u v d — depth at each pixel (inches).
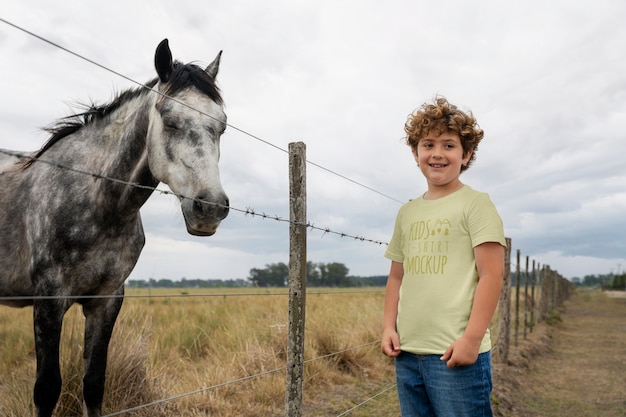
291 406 88.7
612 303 1273.4
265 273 3228.3
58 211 108.5
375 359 242.2
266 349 212.8
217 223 94.7
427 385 66.7
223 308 377.1
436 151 70.3
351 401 183.5
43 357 104.8
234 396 171.9
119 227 113.8
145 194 115.4
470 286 65.8
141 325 196.1
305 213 90.2
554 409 212.2
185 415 149.9
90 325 120.0
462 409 63.2
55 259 107.9
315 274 3484.3
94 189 110.8
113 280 116.4
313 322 253.0
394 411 176.1
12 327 234.7
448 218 68.6
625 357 354.6
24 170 120.3
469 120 70.8
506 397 212.5
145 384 155.5
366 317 297.6
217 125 103.9
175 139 101.1
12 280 120.7
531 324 451.5
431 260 68.8
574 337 483.8
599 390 250.1
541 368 305.0
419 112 72.9
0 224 117.0
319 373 203.5
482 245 64.4
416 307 68.9
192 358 232.4
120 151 113.3
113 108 120.6
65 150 117.0
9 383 153.7
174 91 105.3
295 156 89.9
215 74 125.6
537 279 581.9
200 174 96.2
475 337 61.7
